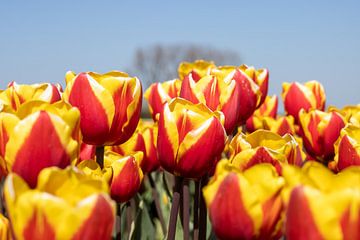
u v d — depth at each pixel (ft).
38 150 1.62
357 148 2.21
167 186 3.32
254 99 2.66
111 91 1.98
